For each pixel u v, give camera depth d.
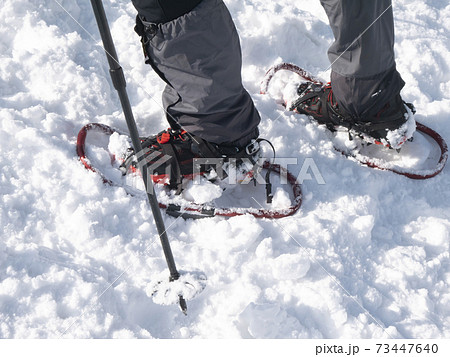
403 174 2.54
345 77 2.36
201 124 2.13
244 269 2.08
